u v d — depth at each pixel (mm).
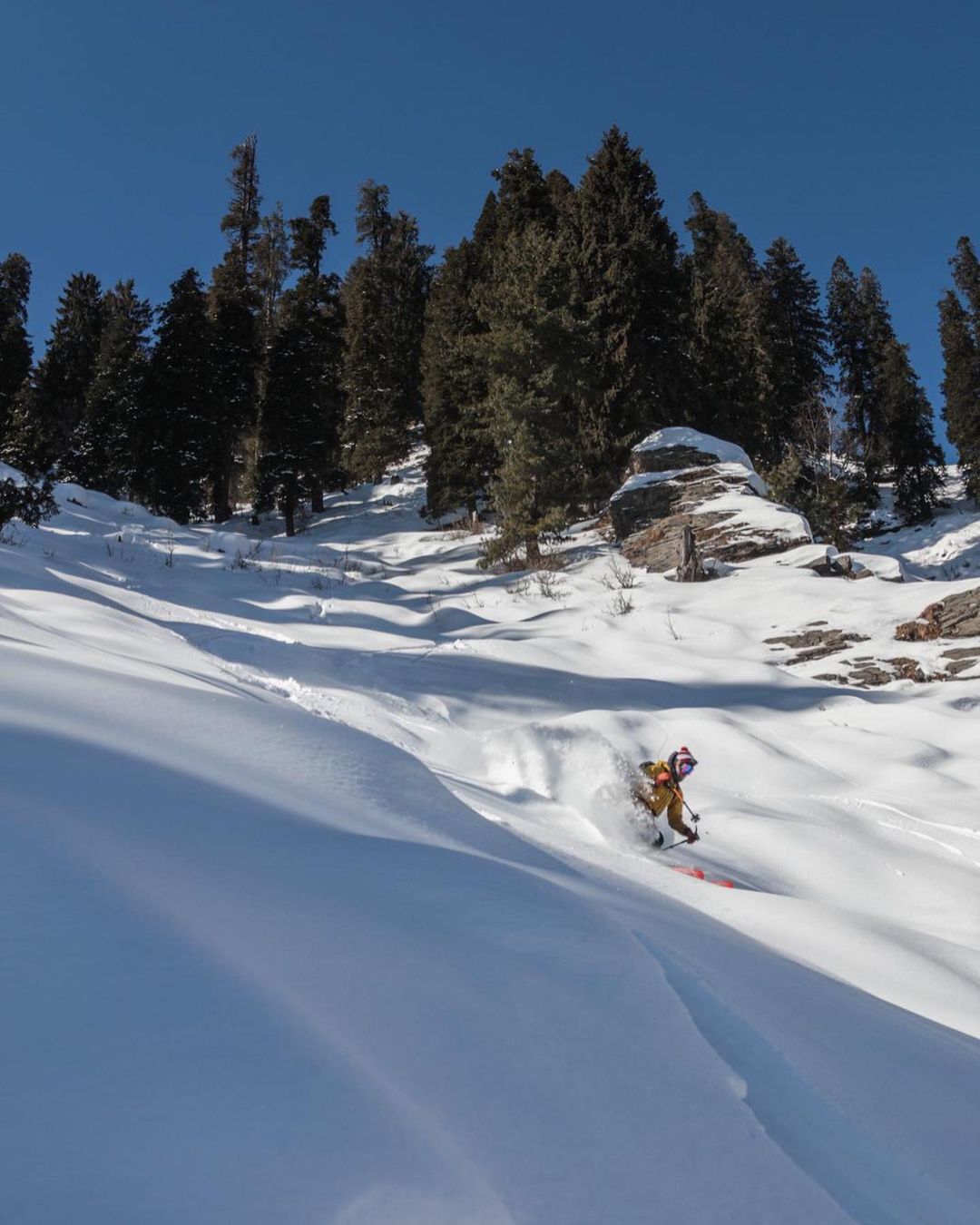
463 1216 1078
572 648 14484
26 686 3338
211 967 1550
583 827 5660
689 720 9523
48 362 47500
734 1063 1899
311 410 39312
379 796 3410
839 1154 1651
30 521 18578
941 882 6176
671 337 31500
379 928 1910
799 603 16547
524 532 25312
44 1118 1083
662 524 22641
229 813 2494
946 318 47031
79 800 2229
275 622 15094
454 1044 1503
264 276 49875
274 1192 1047
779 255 54406
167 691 3879
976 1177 1729
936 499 42844
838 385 53531
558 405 26969
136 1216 960
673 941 2709
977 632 13844
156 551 22688
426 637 15453
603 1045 1625
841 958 3814
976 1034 3246
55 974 1404
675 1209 1211
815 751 9836
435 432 34812
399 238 53281
